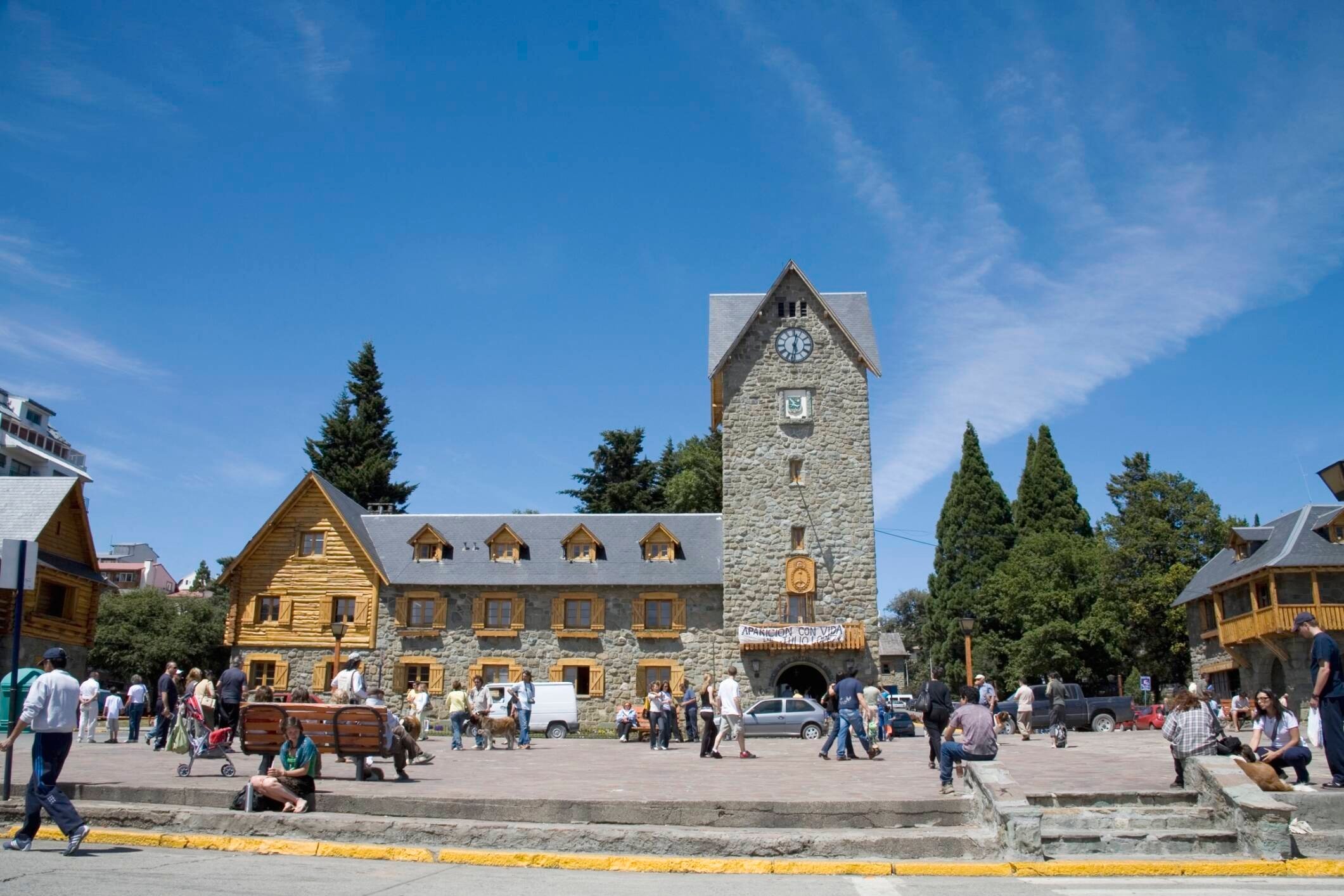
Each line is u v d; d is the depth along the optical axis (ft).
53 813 38.17
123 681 209.15
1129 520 192.75
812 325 158.92
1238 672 158.92
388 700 150.82
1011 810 40.06
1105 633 180.55
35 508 124.57
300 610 154.30
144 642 205.36
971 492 225.35
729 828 43.11
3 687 58.13
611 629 152.46
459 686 92.94
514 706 100.37
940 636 229.45
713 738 81.46
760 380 157.48
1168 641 186.19
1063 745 94.68
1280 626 135.54
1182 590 180.65
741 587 150.61
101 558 378.32
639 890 34.32
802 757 81.00
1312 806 42.09
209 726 82.89
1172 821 42.75
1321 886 35.50
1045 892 34.30
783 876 37.42
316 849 40.42
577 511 249.14
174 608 219.00
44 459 266.77
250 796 44.24
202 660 217.15
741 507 153.38
